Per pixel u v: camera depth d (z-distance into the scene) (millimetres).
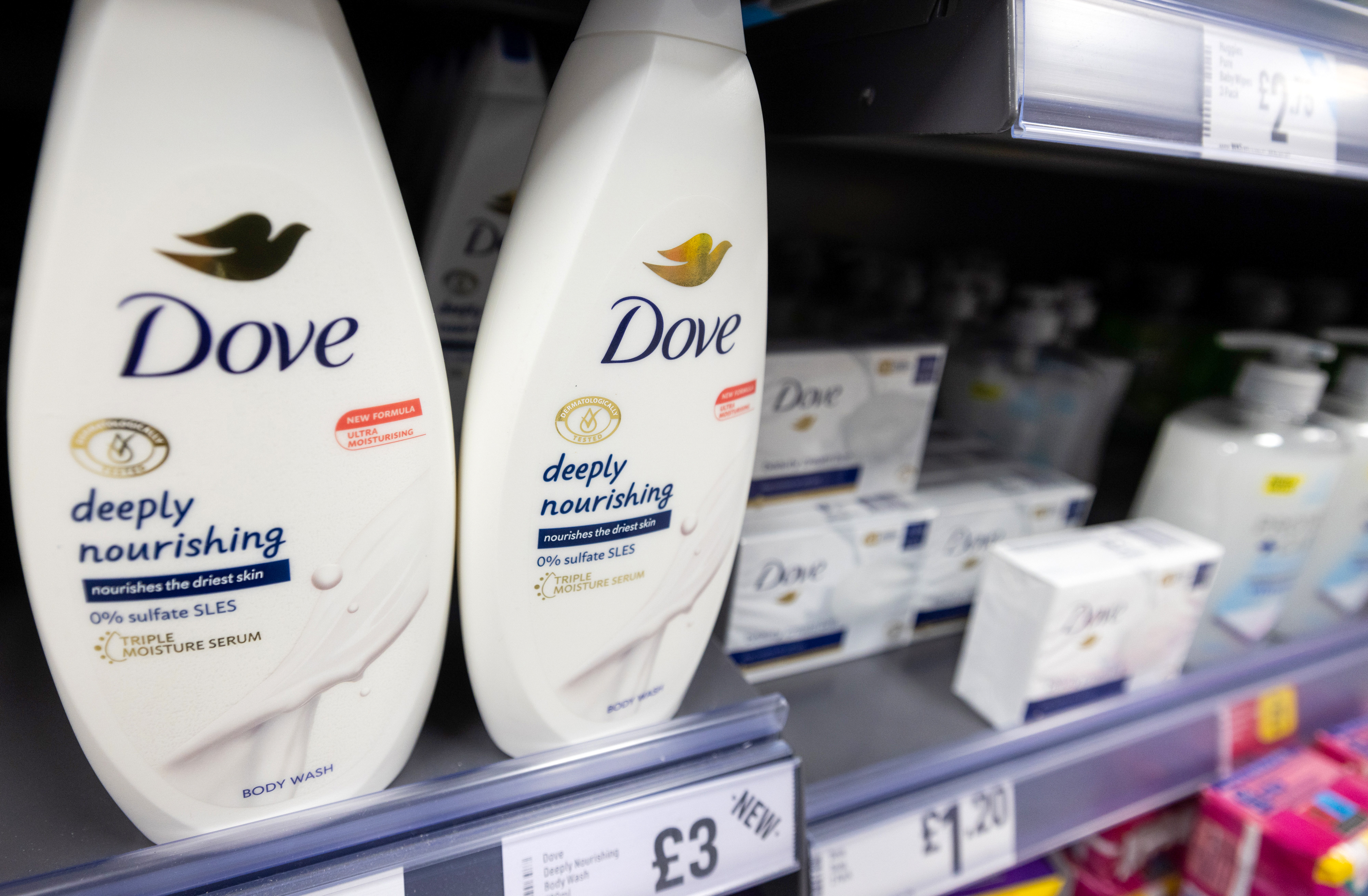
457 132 614
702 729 533
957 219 1228
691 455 477
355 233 356
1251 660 912
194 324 336
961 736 738
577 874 460
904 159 1010
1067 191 1293
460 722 520
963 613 895
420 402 397
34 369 321
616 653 493
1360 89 561
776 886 561
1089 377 1024
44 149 313
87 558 349
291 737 417
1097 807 768
